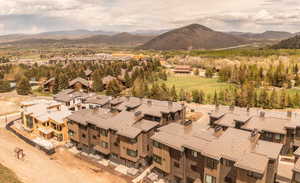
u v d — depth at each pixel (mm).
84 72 130625
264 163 26719
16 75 141375
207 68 150250
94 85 104750
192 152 33062
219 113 52219
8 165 39281
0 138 53094
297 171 27594
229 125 45531
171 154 35219
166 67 170250
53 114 56688
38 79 137625
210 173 30547
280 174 36688
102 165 42500
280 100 73500
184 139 34219
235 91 80812
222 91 85062
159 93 85000
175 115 50688
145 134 40375
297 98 74125
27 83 104938
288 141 42688
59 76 107375
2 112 78062
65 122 52438
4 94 104938
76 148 49625
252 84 86750
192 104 83375
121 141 41000
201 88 104562
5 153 44094
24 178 36188
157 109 49188
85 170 40625
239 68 116000
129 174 39062
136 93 88500
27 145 50938
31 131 59094
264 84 101000
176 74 151125
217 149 30141
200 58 185750
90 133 46938
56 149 48938
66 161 43875
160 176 38219
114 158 44312
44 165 41594
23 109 63781
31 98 95875
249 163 26922
